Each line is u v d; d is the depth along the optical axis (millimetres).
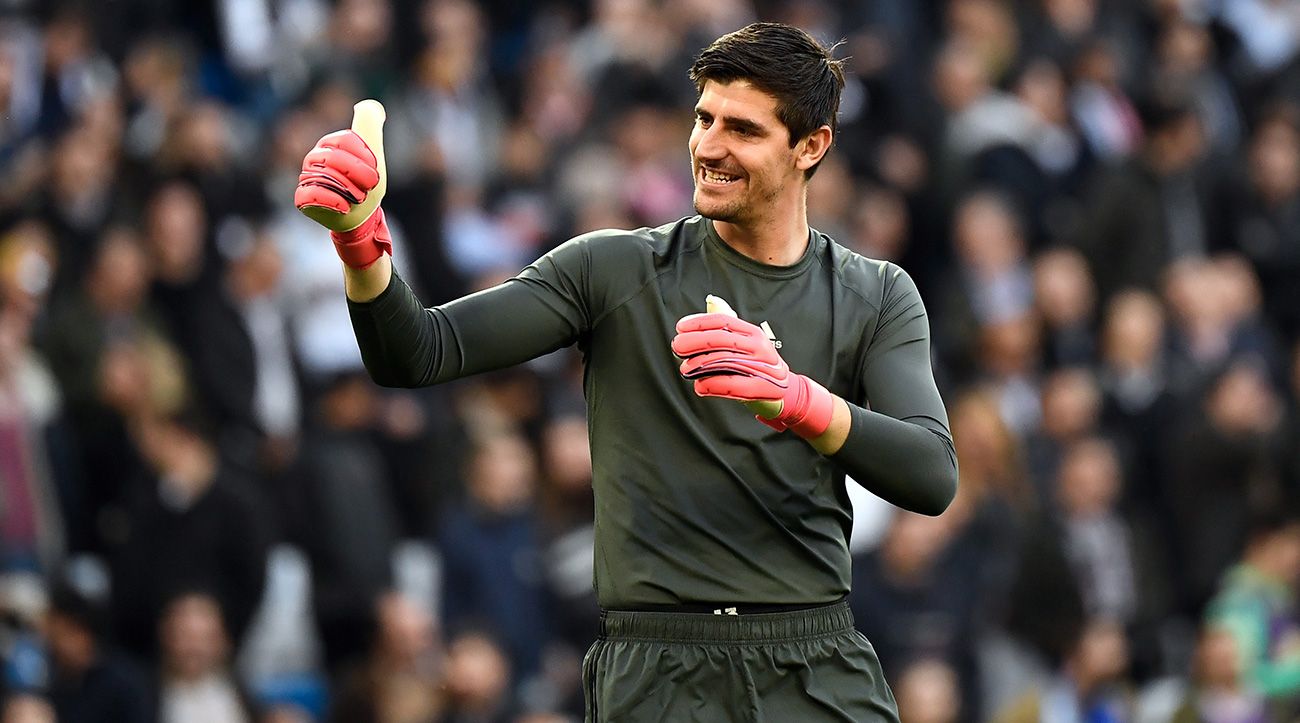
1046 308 40438
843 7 47000
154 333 33781
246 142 40812
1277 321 44875
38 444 31953
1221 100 48969
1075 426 36688
